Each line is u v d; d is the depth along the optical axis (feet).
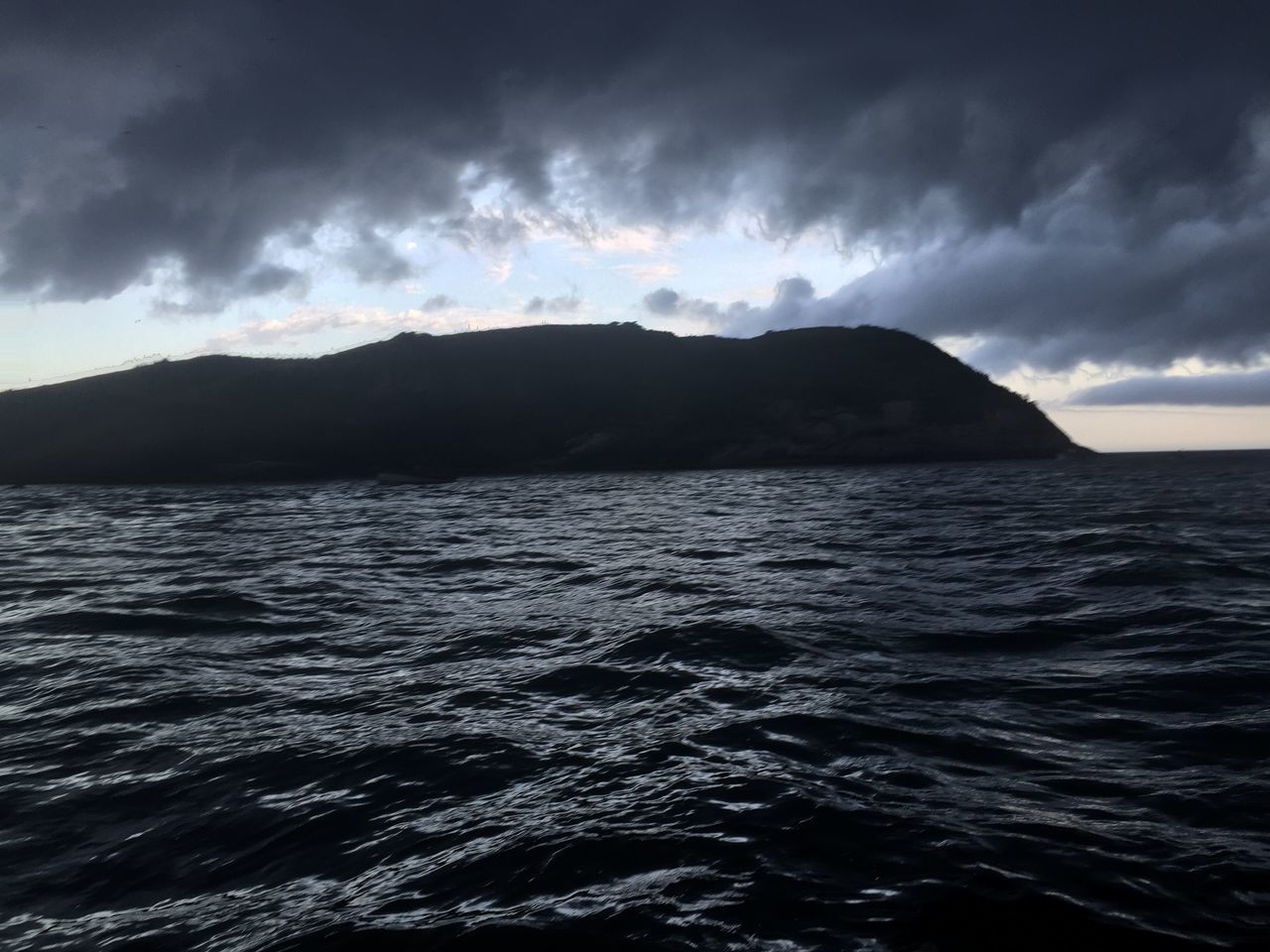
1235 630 22.38
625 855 11.10
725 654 21.35
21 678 21.34
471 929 9.46
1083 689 17.76
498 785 13.69
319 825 12.50
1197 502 70.95
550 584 35.37
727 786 13.20
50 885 11.14
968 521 57.57
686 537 52.80
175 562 44.86
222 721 17.52
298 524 70.13
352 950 9.17
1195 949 8.68
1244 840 10.96
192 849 11.97
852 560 39.27
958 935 9.05
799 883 10.22
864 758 14.25
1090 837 11.17
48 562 45.73
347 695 19.21
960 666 19.81
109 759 15.53
